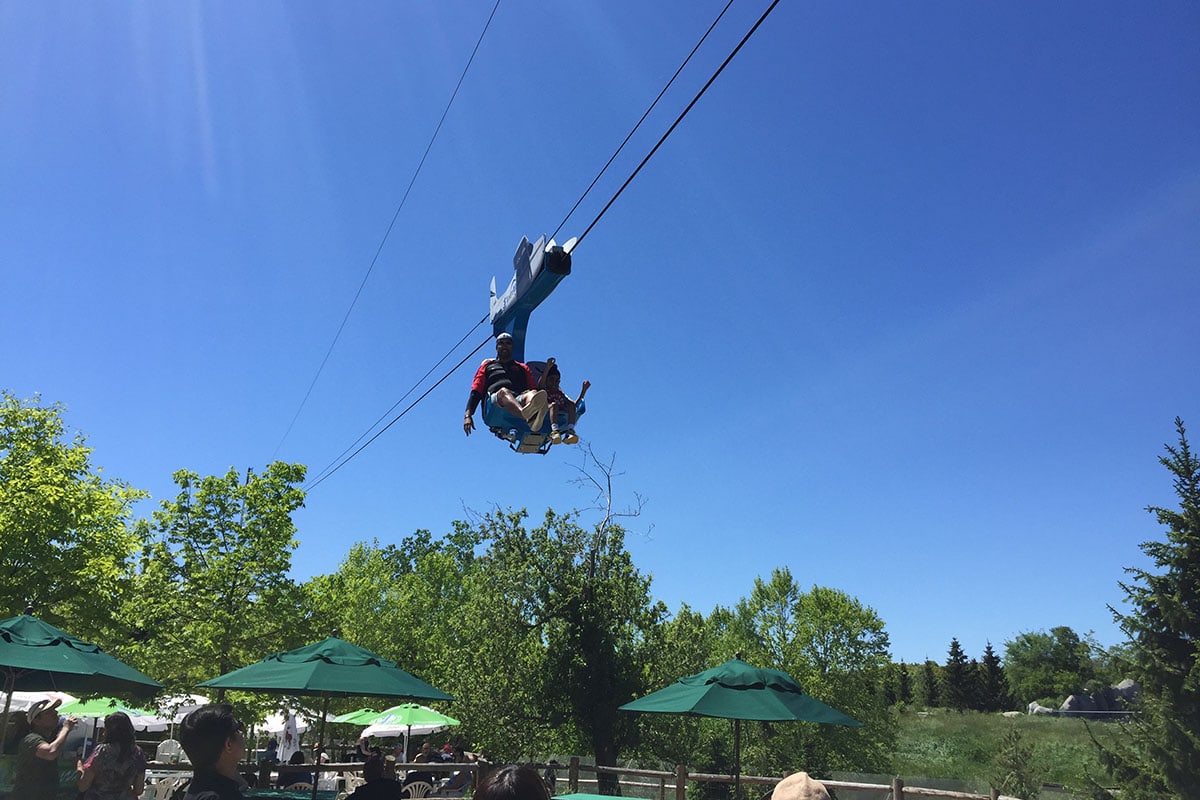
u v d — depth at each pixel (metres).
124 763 5.54
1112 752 25.98
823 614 37.38
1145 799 24.31
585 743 25.92
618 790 19.28
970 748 44.34
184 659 18.53
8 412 19.36
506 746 24.58
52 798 6.86
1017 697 90.25
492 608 25.81
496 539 26.73
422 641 37.16
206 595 19.20
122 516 19.84
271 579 20.14
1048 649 91.06
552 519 27.02
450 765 14.05
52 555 17.30
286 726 23.66
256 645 19.81
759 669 11.45
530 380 6.43
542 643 26.05
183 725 3.42
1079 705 56.94
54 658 8.55
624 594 25.84
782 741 34.34
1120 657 26.61
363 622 35.91
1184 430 26.73
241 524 20.31
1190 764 23.92
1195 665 24.50
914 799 12.63
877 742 36.91
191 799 3.25
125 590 18.69
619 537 26.95
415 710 21.52
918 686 95.50
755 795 17.62
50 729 7.08
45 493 17.38
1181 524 26.28
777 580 39.09
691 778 13.18
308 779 15.16
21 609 16.67
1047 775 32.84
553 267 5.98
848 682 36.34
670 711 10.83
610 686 25.14
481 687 24.83
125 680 9.24
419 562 47.78
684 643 26.39
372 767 5.72
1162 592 25.73
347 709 30.27
